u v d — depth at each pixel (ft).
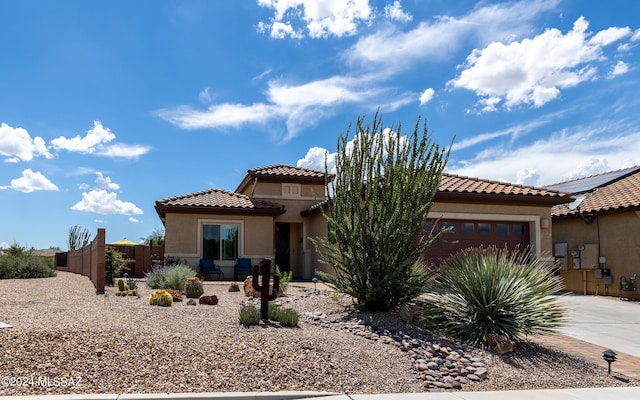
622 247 64.44
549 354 32.32
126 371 22.89
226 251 78.69
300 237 85.35
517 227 65.05
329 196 42.16
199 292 49.88
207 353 25.49
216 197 82.53
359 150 39.83
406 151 39.17
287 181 83.92
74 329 28.25
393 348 30.01
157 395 20.59
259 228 79.71
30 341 25.45
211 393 21.31
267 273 34.76
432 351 30.04
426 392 23.98
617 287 64.69
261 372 23.97
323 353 27.17
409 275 38.42
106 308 38.19
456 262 40.24
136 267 81.56
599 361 31.76
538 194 63.77
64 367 22.77
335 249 42.32
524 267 38.09
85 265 79.92
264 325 33.04
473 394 23.93
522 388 25.80
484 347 32.63
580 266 70.18
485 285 35.09
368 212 38.73
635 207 61.21
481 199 62.85
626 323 44.75
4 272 77.56
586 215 69.00
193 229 77.46
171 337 27.68
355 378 24.75
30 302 41.75
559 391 25.09
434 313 36.27
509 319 33.71
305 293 51.06
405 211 38.06
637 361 32.14
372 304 38.68
